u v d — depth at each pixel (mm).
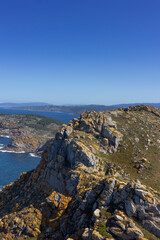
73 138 62406
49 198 44094
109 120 74500
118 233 24766
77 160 52875
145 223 26750
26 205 53750
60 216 40000
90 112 78625
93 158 53875
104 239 24391
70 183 46562
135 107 106750
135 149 66250
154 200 28078
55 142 65125
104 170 54125
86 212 32719
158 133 78625
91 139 64188
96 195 33844
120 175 52156
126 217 26625
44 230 40969
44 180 61688
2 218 48844
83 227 29766
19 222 44125
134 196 28734
